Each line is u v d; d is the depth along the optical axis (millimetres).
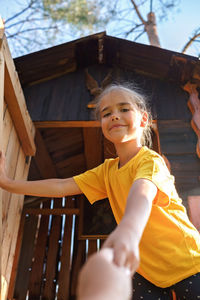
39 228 4707
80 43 3324
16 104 2191
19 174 2461
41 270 4285
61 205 5059
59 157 4480
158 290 1210
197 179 2760
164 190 998
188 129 3092
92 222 4711
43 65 3383
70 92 3436
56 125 3211
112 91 1481
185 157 2910
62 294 4020
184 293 1109
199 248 1174
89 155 4273
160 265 1164
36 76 3467
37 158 4309
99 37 3320
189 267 1112
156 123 3150
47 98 3391
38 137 3867
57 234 4617
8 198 2131
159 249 1174
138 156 1277
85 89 3453
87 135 3824
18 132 2428
